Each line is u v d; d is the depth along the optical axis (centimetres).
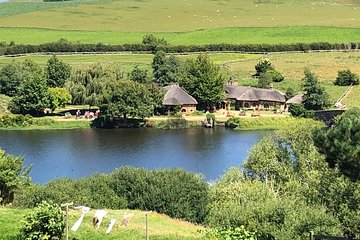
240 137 12888
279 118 14662
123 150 11350
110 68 16350
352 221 5009
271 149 7256
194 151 11231
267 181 6619
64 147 11612
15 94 16100
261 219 4888
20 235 3825
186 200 5800
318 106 15100
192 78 16112
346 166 3497
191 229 4747
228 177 6969
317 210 4947
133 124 14500
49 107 15175
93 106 16125
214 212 5569
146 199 5794
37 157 10625
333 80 18138
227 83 17388
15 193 6316
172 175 6022
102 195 5750
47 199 5434
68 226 4006
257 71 18900
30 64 17712
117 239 4019
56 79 16112
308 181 6284
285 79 18375
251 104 16112
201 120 14725
